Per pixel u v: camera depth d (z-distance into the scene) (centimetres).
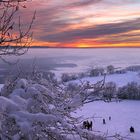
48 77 458
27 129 343
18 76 420
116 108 8938
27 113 354
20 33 358
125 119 7494
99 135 414
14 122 359
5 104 354
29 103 383
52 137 395
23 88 407
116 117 7700
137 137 5597
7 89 410
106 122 6875
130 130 5972
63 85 449
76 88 435
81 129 399
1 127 353
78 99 418
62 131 401
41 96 393
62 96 435
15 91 395
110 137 419
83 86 430
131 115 7994
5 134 350
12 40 356
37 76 440
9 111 357
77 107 426
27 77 434
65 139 398
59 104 427
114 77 14938
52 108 406
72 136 404
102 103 9569
